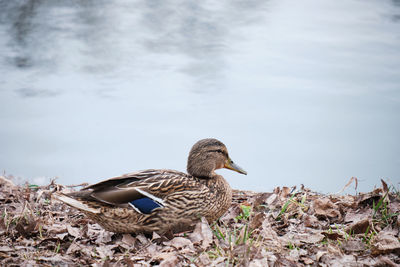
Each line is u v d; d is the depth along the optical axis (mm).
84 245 6914
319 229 7324
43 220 7676
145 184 7031
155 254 6516
